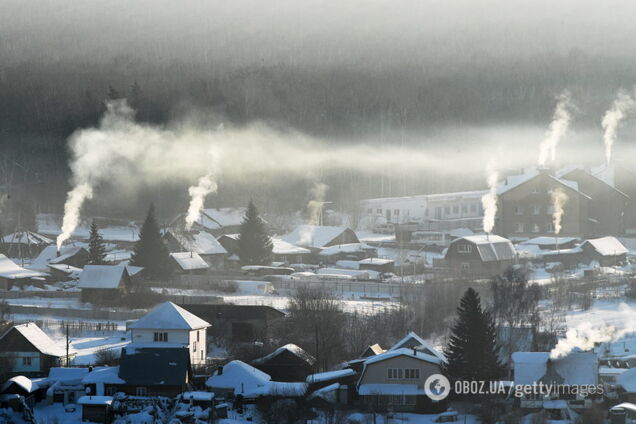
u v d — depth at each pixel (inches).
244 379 7155.5
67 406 7091.5
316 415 6806.1
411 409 6973.4
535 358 7057.1
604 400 6840.6
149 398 7062.0
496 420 6653.5
